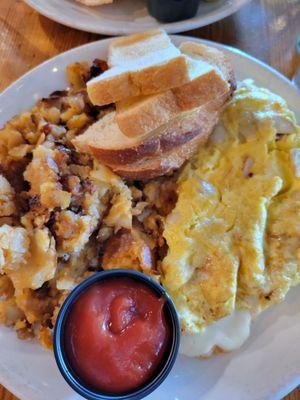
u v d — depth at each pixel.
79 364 0.16
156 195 0.21
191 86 0.19
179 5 0.26
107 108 0.23
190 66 0.19
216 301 0.18
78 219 0.19
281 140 0.21
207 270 0.19
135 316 0.17
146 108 0.19
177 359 0.18
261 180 0.20
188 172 0.21
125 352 0.16
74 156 0.21
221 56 0.22
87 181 0.20
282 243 0.19
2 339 0.18
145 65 0.20
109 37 0.29
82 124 0.22
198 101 0.19
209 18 0.27
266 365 0.18
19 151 0.21
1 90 0.27
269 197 0.20
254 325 0.19
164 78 0.19
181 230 0.20
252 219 0.19
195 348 0.18
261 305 0.19
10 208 0.19
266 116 0.21
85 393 0.16
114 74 0.20
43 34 0.29
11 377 0.17
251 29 0.29
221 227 0.20
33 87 0.25
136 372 0.16
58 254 0.19
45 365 0.18
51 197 0.19
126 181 0.21
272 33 0.29
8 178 0.21
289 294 0.19
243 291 0.19
